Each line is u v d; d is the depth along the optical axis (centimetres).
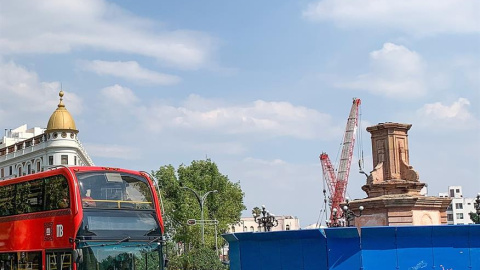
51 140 9331
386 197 4244
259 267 2853
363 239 2570
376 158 4559
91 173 2283
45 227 2314
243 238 2928
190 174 11062
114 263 2225
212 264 6956
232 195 11144
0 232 2555
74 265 2166
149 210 2375
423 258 2544
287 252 2753
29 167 9856
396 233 2555
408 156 4541
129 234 2283
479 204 4156
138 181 2391
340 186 13400
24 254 2400
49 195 2328
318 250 2652
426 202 4259
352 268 2577
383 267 2547
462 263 2527
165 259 2348
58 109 9512
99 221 2233
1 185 2589
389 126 4497
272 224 5456
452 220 19088
